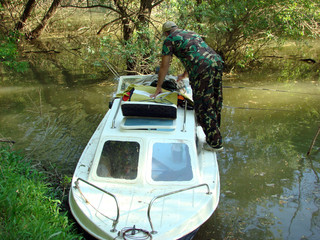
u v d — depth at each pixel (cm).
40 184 448
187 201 385
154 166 414
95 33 1747
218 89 455
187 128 446
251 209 485
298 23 1236
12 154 508
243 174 572
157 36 1066
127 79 599
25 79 1103
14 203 362
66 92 970
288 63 1387
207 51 447
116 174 414
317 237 431
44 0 1767
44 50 1519
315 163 610
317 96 973
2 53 859
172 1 1001
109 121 462
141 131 433
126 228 344
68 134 692
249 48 1256
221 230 442
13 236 316
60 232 331
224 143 675
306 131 734
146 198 388
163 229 344
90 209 371
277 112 844
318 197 514
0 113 800
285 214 476
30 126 727
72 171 555
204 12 1023
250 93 1003
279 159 621
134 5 1186
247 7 1196
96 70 1212
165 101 463
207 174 437
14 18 1578
